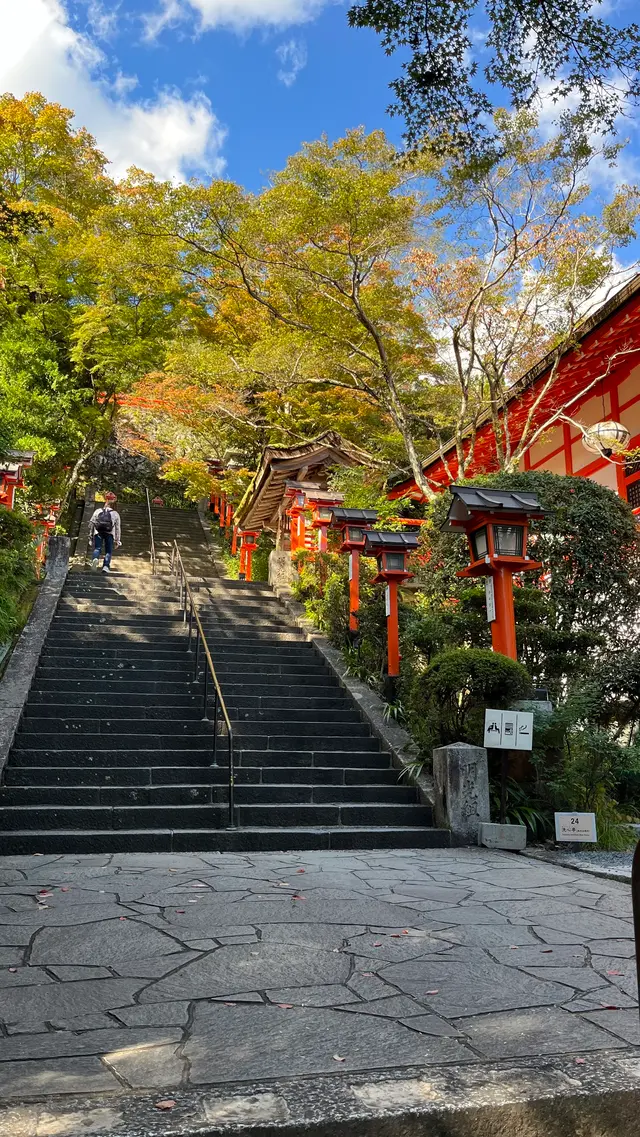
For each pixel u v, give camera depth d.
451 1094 2.04
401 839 6.57
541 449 16.17
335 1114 1.92
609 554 9.31
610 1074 2.18
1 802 6.62
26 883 4.77
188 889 4.65
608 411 13.78
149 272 17.12
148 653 10.54
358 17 5.30
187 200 14.54
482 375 15.12
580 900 4.59
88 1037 2.47
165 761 7.72
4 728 7.66
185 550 24.75
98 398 26.52
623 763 7.28
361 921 3.99
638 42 5.14
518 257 12.91
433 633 8.66
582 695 7.33
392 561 9.74
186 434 23.25
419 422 17.84
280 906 4.27
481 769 6.80
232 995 2.89
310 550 14.13
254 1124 1.86
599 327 11.34
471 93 5.81
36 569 13.27
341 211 13.05
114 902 4.30
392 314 14.72
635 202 11.88
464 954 3.46
